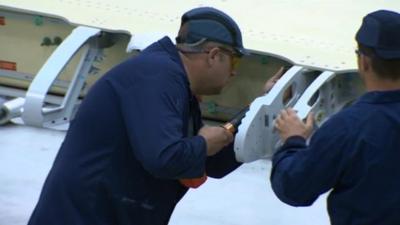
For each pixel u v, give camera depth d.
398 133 7.60
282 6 17.67
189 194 15.86
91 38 15.82
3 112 16.86
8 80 18.59
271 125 12.19
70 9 17.00
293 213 15.09
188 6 17.56
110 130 8.88
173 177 8.60
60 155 9.30
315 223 14.70
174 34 15.62
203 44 8.77
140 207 9.19
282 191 8.12
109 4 17.41
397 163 7.61
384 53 7.55
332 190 8.02
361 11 17.38
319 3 17.94
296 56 14.54
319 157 7.74
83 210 9.09
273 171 8.38
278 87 12.48
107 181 8.98
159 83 8.53
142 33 15.00
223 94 15.84
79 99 17.52
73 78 15.96
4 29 17.97
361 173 7.66
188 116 9.11
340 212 7.91
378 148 7.58
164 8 17.33
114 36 16.59
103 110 8.87
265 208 15.30
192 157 8.55
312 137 7.95
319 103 13.77
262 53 14.77
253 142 11.73
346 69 13.95
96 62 16.81
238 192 15.93
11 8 17.02
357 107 7.79
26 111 14.97
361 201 7.74
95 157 8.97
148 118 8.42
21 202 15.58
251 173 16.69
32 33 17.69
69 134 9.24
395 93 7.70
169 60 8.76
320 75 13.71
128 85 8.69
